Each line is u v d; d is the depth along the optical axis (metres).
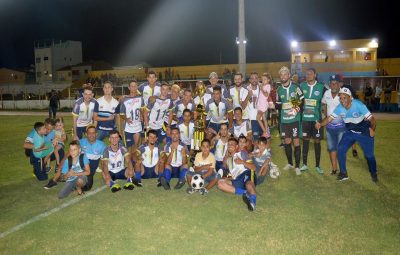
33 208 6.29
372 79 29.14
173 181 7.88
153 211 5.99
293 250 4.57
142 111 9.10
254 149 7.76
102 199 6.69
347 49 34.97
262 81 9.66
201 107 8.64
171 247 4.71
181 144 7.67
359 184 7.29
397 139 12.57
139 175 7.51
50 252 4.68
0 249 4.80
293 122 8.23
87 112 8.85
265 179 7.84
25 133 16.83
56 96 24.09
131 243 4.85
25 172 9.02
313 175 8.09
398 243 4.71
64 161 7.25
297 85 8.12
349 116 7.29
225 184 6.70
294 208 6.02
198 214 5.81
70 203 6.51
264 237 4.94
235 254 4.50
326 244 4.71
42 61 63.38
